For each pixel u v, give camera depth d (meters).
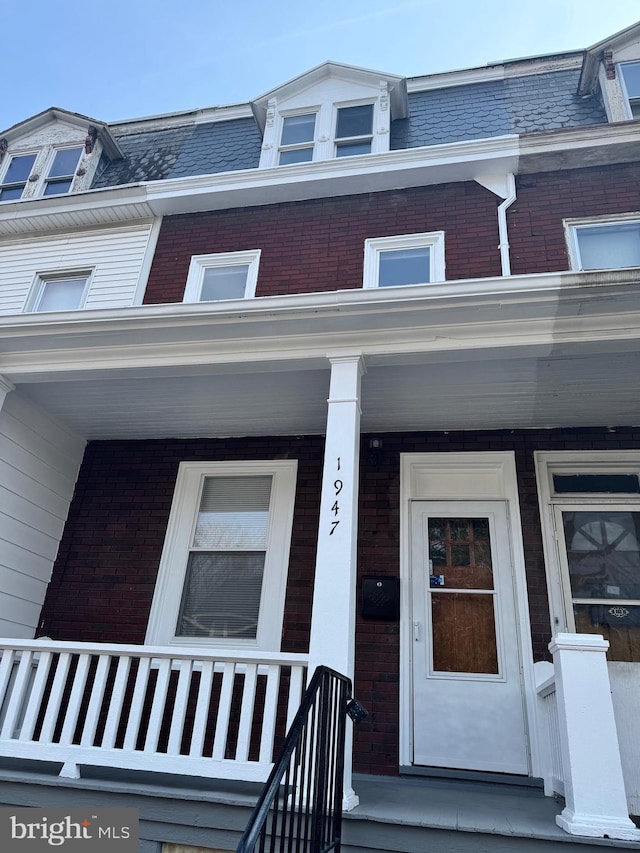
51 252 6.60
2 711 4.71
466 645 4.54
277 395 4.91
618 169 5.54
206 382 4.75
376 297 3.87
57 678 3.62
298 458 5.54
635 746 3.33
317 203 6.14
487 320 3.84
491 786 3.96
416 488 5.16
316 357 4.10
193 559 5.35
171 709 4.79
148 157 7.49
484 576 4.75
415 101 7.10
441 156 5.81
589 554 4.69
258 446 5.68
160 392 4.98
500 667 4.41
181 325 4.21
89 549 5.53
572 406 4.75
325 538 3.43
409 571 4.84
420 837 2.62
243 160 6.99
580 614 4.51
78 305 6.25
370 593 4.74
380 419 5.15
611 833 2.46
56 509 5.57
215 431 5.68
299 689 3.21
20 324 4.43
